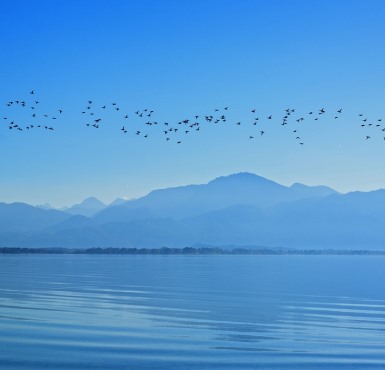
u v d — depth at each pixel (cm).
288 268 16725
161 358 3456
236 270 14988
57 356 3453
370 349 3762
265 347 3800
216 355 3562
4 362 3306
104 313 5203
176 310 5506
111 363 3325
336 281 10381
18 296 6581
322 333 4312
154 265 18012
